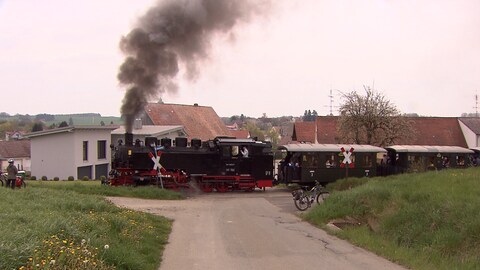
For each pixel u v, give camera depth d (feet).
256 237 45.27
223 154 98.89
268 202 81.61
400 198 50.29
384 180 72.02
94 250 27.09
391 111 155.84
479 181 55.01
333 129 191.42
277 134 396.37
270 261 34.58
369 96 157.99
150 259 32.48
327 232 48.57
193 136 180.24
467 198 43.88
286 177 105.50
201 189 98.63
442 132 190.80
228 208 71.77
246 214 64.69
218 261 34.30
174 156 96.99
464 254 34.30
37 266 21.22
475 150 126.11
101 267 24.43
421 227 40.88
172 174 95.96
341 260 35.06
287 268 32.35
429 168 116.47
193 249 38.65
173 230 48.80
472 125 188.24
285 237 45.47
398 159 117.08
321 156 107.04
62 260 23.06
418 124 193.06
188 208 70.28
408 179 65.26
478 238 34.78
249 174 100.68
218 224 54.19
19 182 73.51
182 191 94.32
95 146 131.03
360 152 109.91
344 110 157.17
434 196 46.44
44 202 49.60
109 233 35.37
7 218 33.32
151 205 72.38
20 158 234.99
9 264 21.13
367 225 49.96
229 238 44.47
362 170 109.91
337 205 56.29
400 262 34.22
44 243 25.07
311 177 105.91
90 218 38.47
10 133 377.09
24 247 23.29
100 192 80.64
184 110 194.39
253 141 102.01
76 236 29.78
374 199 53.93
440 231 38.09
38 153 123.75
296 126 217.97
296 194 70.44
